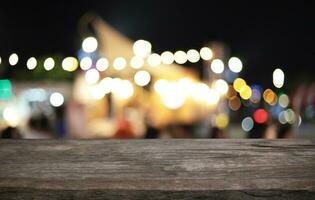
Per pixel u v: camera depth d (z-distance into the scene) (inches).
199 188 54.5
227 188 54.2
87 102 392.2
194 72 387.5
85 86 396.2
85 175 57.2
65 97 428.5
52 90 436.5
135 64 373.7
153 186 54.9
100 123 382.3
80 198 53.2
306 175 56.4
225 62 455.2
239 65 438.6
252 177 56.3
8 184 55.8
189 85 368.2
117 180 55.9
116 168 58.7
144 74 366.3
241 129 533.6
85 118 351.3
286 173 56.8
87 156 62.3
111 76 395.5
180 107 353.7
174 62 382.6
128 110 337.7
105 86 389.7
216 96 402.6
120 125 313.4
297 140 68.3
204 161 60.1
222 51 439.2
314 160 60.1
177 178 56.2
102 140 69.4
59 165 59.8
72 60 391.5
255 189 54.1
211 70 402.0
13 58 350.9
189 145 66.2
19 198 53.2
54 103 413.1
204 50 392.2
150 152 63.4
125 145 66.8
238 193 53.4
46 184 55.6
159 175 56.7
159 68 380.5
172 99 350.6
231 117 625.0
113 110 398.9
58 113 335.0
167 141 68.6
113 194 53.9
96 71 380.8
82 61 377.4
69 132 341.1
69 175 57.3
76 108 349.7
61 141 69.2
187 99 363.6
